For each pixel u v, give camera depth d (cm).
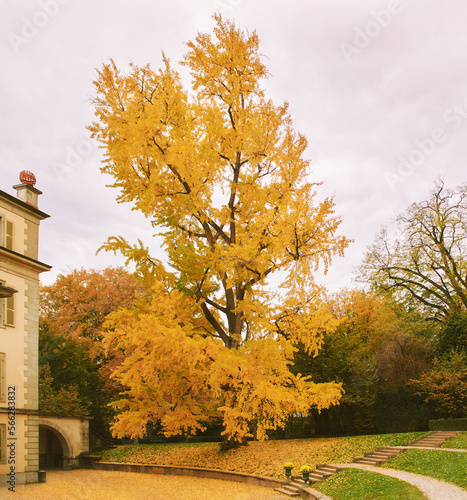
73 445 3238
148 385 2362
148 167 2284
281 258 2256
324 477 1811
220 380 2023
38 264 2469
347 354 2839
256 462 2284
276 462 2214
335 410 2864
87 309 4184
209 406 2489
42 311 4322
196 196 2214
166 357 2086
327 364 2805
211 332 2656
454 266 3528
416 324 3053
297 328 2325
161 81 2194
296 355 2839
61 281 4291
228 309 2544
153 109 2114
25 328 2372
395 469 1656
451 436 1994
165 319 2191
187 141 2238
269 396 1952
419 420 2530
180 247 2255
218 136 2353
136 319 2288
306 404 2033
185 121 2286
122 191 2328
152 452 3077
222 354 1961
